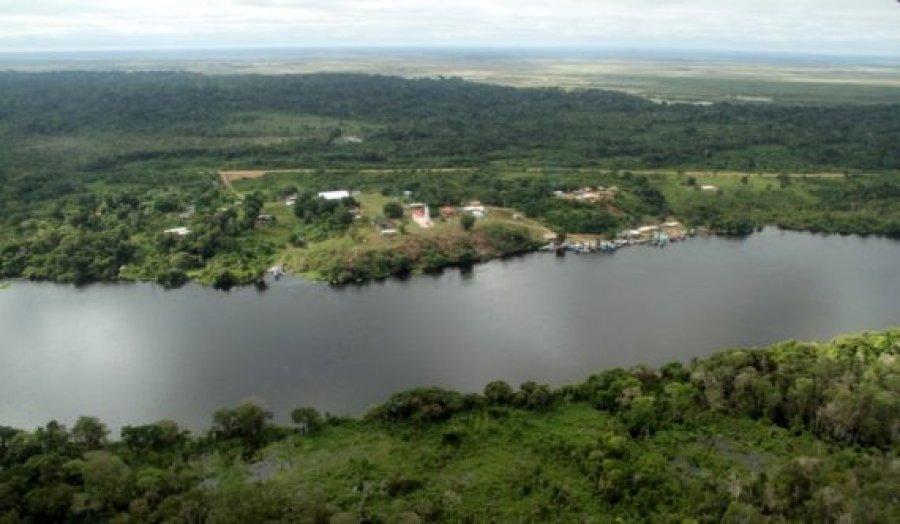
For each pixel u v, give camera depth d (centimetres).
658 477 10288
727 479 10406
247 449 11438
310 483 10519
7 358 15300
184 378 14425
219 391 13912
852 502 9044
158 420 12912
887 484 9481
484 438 11644
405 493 10312
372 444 11562
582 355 15288
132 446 11369
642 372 13200
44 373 14625
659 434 11625
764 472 10450
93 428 11456
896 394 11769
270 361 15100
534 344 15812
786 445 11388
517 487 10406
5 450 11081
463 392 13738
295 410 12112
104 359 15250
